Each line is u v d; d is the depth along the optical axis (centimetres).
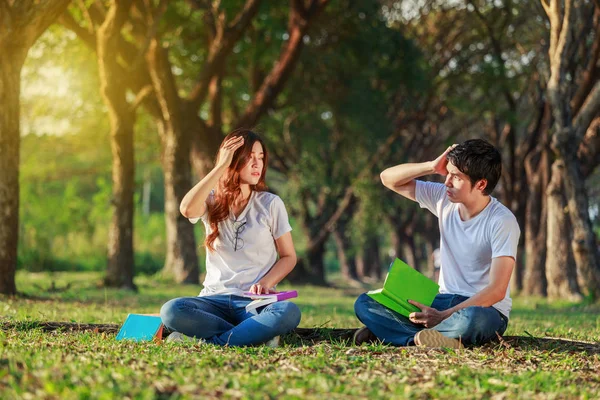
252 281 626
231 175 625
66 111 2622
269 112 2853
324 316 1070
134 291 1878
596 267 1677
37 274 2948
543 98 2566
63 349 519
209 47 2244
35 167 3725
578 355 589
